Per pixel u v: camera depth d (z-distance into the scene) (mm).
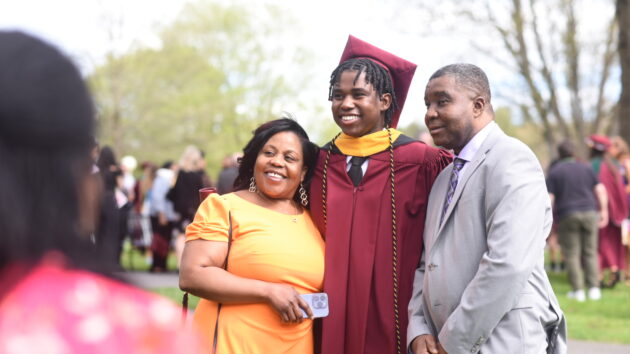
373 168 3494
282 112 3598
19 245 1111
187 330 1184
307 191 3562
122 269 1227
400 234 3436
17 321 1053
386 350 3381
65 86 1145
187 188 10758
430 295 2992
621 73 13906
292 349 3152
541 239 2795
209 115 34219
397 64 3631
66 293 1098
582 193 8859
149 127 32469
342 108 3496
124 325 1103
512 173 2818
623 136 13805
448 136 3068
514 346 2777
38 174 1135
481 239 2896
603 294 9383
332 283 3328
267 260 3160
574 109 26719
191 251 3174
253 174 3455
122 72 30250
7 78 1109
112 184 6445
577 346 6348
